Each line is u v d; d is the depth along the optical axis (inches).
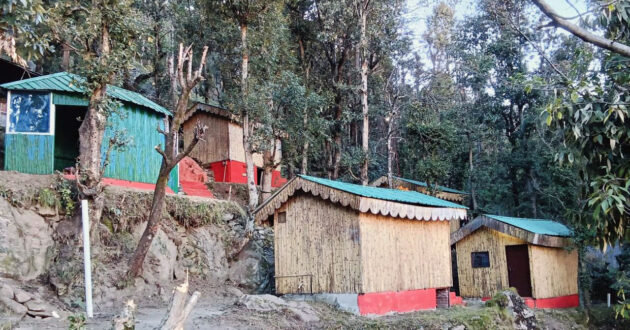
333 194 512.1
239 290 599.8
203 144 916.6
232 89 805.2
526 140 1014.4
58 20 477.7
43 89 559.5
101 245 498.3
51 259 461.1
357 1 891.4
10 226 448.1
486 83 1090.1
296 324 436.8
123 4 503.2
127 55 506.3
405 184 952.9
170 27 951.0
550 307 701.3
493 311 544.1
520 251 725.3
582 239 700.0
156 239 557.0
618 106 274.8
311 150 940.0
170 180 679.7
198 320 413.7
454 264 866.8
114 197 544.7
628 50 229.0
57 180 508.4
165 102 1001.5
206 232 642.8
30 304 389.1
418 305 559.5
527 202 1016.2
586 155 304.3
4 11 314.7
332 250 523.8
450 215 609.3
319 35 934.4
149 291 501.7
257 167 968.3
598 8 263.1
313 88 994.1
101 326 364.8
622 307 347.9
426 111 1031.6
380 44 926.4
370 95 1057.5
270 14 768.9
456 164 1112.8
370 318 478.3
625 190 277.7
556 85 312.7
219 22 796.0
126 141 513.3
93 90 495.8
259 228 728.3
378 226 527.2
